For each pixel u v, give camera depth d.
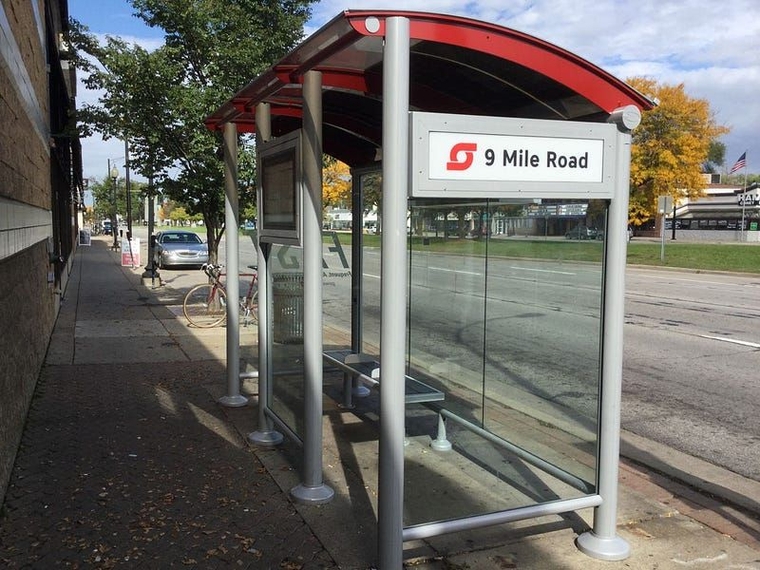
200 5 9.58
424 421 5.59
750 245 42.50
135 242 24.56
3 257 4.26
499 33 3.02
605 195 3.34
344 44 3.15
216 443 5.04
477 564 3.37
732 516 4.02
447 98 4.25
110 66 9.48
